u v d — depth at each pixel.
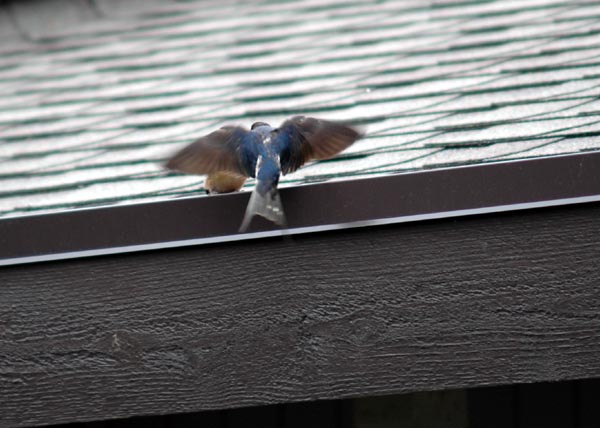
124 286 4.10
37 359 4.12
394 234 4.04
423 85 4.78
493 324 4.03
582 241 4.00
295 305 4.07
